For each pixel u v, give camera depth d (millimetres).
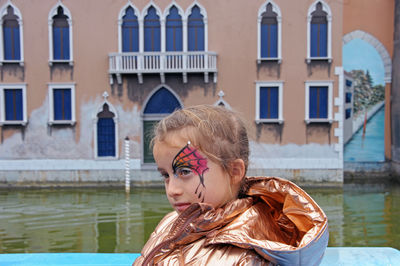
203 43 17297
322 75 17000
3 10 17141
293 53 17047
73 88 17266
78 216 12055
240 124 1239
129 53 16953
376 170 19234
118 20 17094
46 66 17297
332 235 9914
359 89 19281
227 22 17094
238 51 17109
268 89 17297
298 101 17109
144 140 17516
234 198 1246
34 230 10531
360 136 19344
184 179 1143
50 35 17203
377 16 18891
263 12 17062
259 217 1224
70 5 17172
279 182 1274
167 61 17188
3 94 17375
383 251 2580
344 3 19078
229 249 1107
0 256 2623
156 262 1199
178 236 1176
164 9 17000
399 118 17922
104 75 17281
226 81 17172
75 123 17297
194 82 17219
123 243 9289
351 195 15156
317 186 17000
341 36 16891
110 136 17438
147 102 17422
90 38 17234
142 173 17172
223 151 1145
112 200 14430
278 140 17172
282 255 1033
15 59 17422
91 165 17219
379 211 12492
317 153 17031
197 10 17234
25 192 16266
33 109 17328
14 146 17297
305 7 16938
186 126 1146
